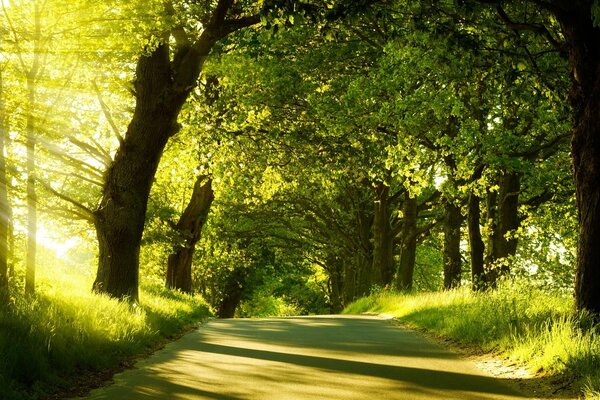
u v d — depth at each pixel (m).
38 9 11.55
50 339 8.60
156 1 13.13
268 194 28.50
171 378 8.89
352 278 46.00
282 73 25.08
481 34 15.36
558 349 8.95
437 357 11.40
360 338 14.94
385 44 21.61
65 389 7.92
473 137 21.28
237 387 8.27
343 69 25.45
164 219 31.59
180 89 17.50
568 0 11.55
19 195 13.23
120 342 10.92
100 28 12.74
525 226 27.38
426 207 35.47
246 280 53.94
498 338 11.64
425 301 21.62
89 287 18.22
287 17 11.23
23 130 12.56
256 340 14.47
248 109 25.45
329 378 9.02
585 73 11.51
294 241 45.81
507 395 7.87
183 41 17.92
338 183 35.28
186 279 34.22
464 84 20.56
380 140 25.25
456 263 28.23
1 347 7.55
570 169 25.38
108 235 17.17
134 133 17.52
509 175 26.92
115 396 7.63
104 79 16.42
